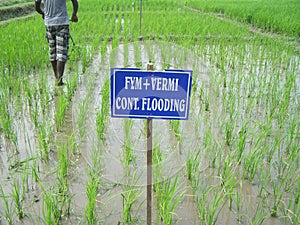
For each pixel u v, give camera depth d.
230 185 3.14
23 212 3.06
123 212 2.88
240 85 6.20
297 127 4.53
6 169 3.71
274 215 3.07
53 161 3.84
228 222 2.99
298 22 10.84
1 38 8.29
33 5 18.16
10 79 5.84
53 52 6.14
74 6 6.44
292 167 3.62
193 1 19.41
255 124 4.49
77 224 2.92
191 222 2.99
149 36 9.03
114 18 12.27
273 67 7.07
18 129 4.58
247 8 14.92
